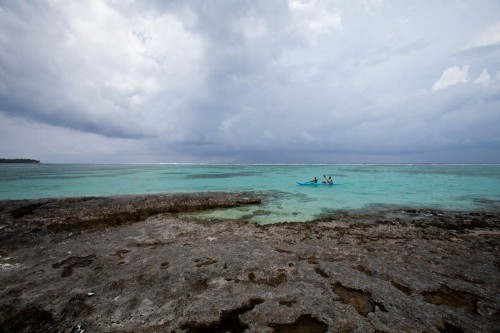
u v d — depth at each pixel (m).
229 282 6.99
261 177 52.94
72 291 6.59
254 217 16.75
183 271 7.60
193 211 18.61
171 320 5.41
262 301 6.02
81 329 5.18
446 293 6.61
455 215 17.16
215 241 10.78
